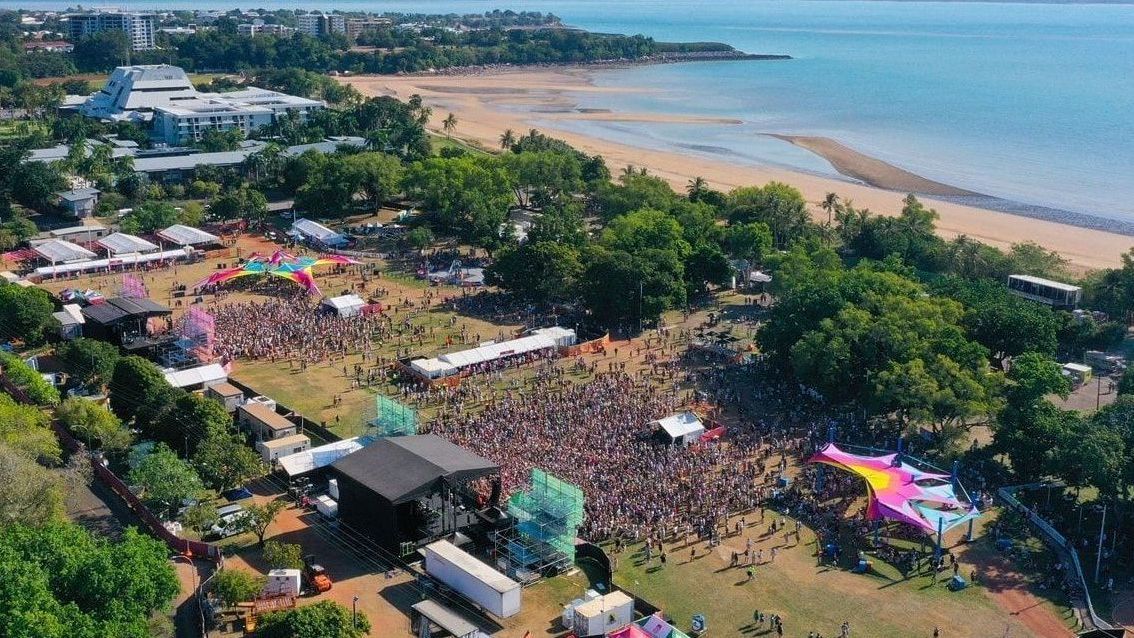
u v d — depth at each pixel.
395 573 128.38
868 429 174.62
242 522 133.00
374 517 134.12
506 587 118.75
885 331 178.38
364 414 176.00
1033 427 152.00
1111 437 142.25
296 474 149.88
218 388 179.25
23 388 171.38
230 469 146.88
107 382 180.62
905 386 164.25
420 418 175.00
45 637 94.50
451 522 137.25
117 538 133.25
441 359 197.38
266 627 105.19
